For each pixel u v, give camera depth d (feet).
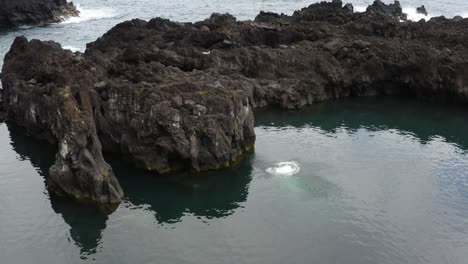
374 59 333.62
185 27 368.48
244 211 200.44
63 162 205.05
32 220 193.77
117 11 611.47
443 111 313.12
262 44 362.12
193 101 233.14
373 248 177.78
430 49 334.03
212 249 177.06
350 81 332.80
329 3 434.71
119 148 245.86
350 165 238.27
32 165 239.30
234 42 345.10
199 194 213.05
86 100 217.56
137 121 229.86
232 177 225.76
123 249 177.37
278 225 191.01
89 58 302.04
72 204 203.82
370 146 260.42
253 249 177.06
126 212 199.82
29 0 528.63
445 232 187.01
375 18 401.90
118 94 238.89
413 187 219.00
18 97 280.31
